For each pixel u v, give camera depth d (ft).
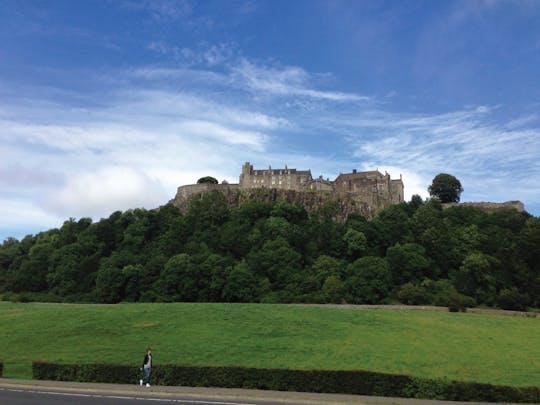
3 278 431.02
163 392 113.70
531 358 167.63
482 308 293.43
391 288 323.16
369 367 152.46
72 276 389.60
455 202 570.05
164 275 341.21
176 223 448.65
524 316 263.90
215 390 116.16
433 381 111.86
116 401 101.81
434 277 353.10
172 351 174.60
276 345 182.19
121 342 189.78
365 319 231.71
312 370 118.93
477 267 321.32
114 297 345.51
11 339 200.64
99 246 429.79
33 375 135.74
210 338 192.75
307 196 570.46
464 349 178.70
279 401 104.99
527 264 340.80
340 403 103.19
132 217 473.26
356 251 392.06
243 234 424.87
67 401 101.45
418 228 404.77
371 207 563.07
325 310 252.42
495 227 390.63
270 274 356.18
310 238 415.03
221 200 507.71
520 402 107.65
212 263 347.56
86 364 133.90
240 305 267.39
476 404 103.86
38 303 322.75
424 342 188.75
